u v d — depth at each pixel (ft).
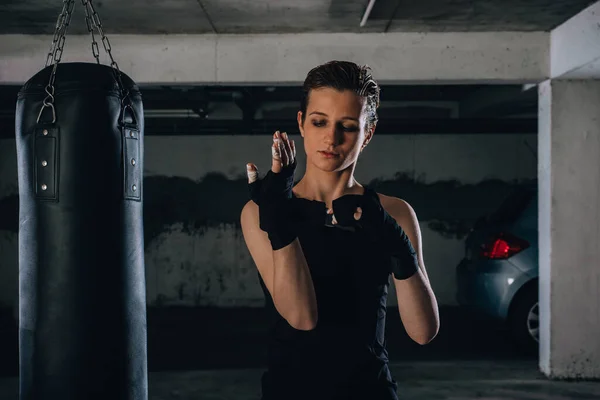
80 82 7.09
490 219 20.07
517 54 16.35
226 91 25.41
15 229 28.02
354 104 4.35
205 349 20.92
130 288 7.23
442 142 28.94
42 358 6.97
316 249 4.43
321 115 4.37
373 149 28.94
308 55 16.35
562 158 16.39
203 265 28.73
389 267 4.60
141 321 7.39
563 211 16.39
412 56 16.31
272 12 14.60
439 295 28.96
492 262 18.70
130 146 7.34
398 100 29.40
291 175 4.11
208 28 15.85
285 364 4.47
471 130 26.61
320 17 14.99
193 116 26.76
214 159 28.73
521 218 18.76
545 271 16.76
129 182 7.29
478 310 19.22
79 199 6.98
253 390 15.94
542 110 16.83
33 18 14.89
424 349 20.33
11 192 28.07
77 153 7.00
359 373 4.42
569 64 15.29
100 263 6.99
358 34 16.31
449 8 14.26
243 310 28.30
